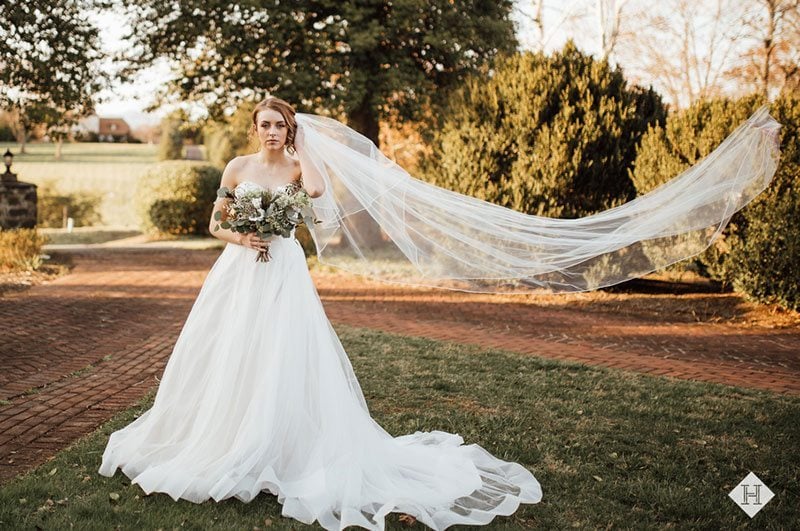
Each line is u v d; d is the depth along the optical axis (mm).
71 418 4711
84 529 3104
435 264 4570
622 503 3689
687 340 8477
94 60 15281
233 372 3637
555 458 4258
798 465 4230
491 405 5293
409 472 3828
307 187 3928
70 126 15914
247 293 3740
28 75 13867
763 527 3469
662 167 10750
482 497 3631
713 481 3963
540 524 3400
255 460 3457
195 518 3238
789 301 9828
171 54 16453
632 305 10875
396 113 17172
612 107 11547
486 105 12359
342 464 3570
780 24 19297
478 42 16422
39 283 11336
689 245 4496
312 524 3254
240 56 15195
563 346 7879
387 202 4309
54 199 33344
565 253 4492
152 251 17672
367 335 7863
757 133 4312
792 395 5895
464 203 4477
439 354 6953
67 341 7180
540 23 18156
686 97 21750
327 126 4156
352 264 5043
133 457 3715
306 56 15609
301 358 3713
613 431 4762
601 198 11664
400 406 5207
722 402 5531
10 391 5305
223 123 18438
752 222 10023
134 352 6789
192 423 3725
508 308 10453
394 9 15078
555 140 11359
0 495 3395
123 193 34125
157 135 64312
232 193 3873
